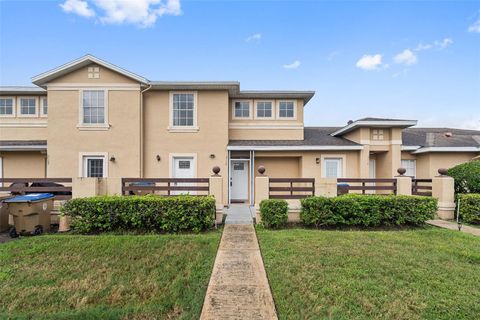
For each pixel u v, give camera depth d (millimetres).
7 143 12352
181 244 5754
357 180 8344
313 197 7547
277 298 3609
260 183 8000
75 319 3289
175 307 3521
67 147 11414
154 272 4508
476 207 8023
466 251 5230
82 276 4398
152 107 11953
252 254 5281
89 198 7004
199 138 11984
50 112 11414
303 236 6305
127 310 3432
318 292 3713
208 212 7008
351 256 4957
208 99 12055
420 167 13672
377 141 12492
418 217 7363
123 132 11500
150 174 11867
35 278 4336
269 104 13695
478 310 3289
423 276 4156
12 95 12953
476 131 17141
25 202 6660
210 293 3793
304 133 15180
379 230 7141
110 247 5551
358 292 3693
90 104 11523
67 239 6066
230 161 12547
